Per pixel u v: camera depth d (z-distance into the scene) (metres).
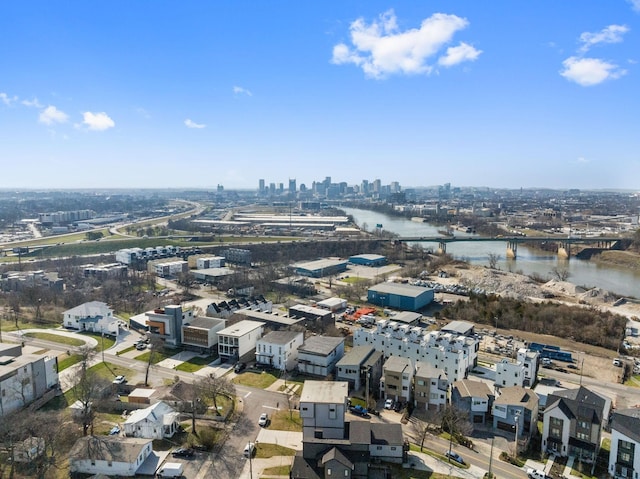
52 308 179.12
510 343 149.00
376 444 83.38
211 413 98.38
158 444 86.50
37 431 82.88
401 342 127.62
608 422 98.12
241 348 128.62
